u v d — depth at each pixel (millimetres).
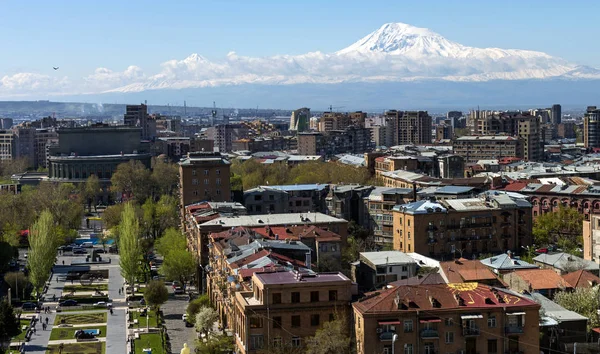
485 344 184750
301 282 193625
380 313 182250
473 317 183500
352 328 192750
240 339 199125
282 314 191875
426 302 186125
